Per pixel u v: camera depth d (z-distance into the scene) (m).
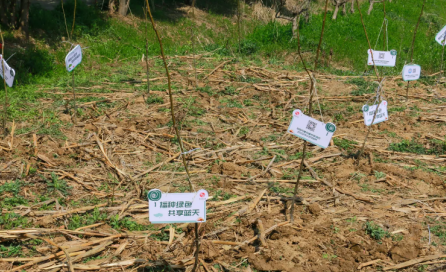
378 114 6.10
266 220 4.76
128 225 4.66
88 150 6.27
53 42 12.23
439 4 27.11
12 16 11.65
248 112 8.08
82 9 14.45
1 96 8.39
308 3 14.23
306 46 13.41
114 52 12.48
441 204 5.16
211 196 5.19
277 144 6.73
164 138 6.78
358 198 5.22
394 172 5.84
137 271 4.02
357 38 15.73
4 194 5.14
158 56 12.06
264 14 20.55
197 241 3.77
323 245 4.39
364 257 4.23
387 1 24.50
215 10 20.14
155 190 3.46
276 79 10.12
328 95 9.21
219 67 10.90
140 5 17.58
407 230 4.64
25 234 4.36
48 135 6.70
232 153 6.38
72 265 3.97
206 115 7.83
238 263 4.15
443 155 6.40
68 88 9.05
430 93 9.46
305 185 5.54
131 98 8.53
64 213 4.77
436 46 14.81
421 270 4.09
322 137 4.53
